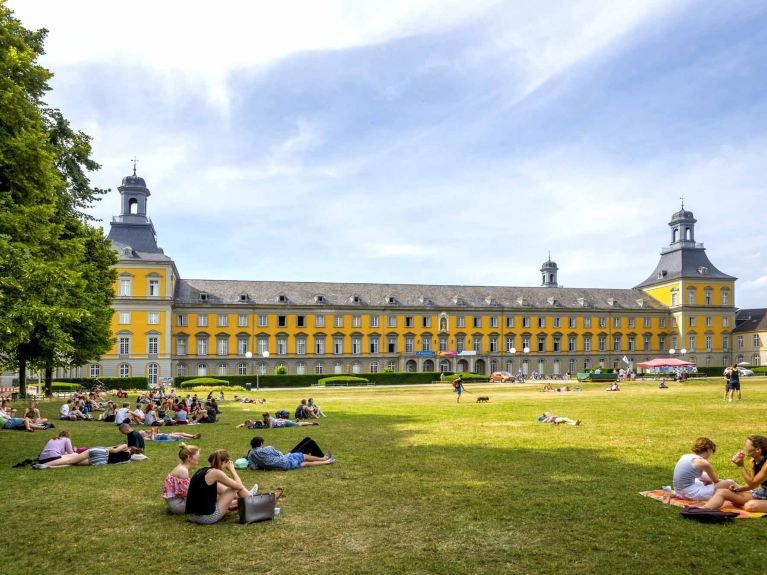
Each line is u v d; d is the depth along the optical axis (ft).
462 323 371.76
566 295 399.24
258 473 50.42
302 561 29.71
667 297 400.67
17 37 75.82
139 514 38.17
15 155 71.36
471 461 55.52
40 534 34.19
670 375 312.29
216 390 231.30
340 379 276.41
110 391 228.63
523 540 32.37
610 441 67.82
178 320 326.65
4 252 67.62
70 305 113.80
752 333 381.81
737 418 91.86
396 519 36.47
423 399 160.86
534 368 379.55
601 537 32.55
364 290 368.89
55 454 54.80
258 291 347.77
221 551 31.19
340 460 56.75
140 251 300.81
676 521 35.04
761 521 34.68
